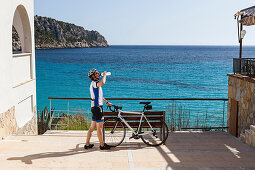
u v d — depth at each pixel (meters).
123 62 96.06
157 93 37.00
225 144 7.12
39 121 11.52
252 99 7.52
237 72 8.88
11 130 7.93
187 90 39.50
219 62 94.69
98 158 5.73
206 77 55.00
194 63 90.62
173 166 5.34
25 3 9.38
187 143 7.13
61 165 5.27
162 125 6.99
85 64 86.62
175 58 118.94
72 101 29.58
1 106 7.22
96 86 6.04
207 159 5.80
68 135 7.85
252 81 7.33
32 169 5.04
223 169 5.22
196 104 26.64
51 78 52.56
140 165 5.36
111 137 6.94
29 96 9.93
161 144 6.92
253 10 8.74
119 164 5.39
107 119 6.84
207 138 7.75
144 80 50.47
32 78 10.25
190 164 5.47
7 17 7.73
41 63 88.75
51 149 6.34
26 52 10.16
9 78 7.86
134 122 6.94
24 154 5.91
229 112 9.09
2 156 5.76
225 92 37.69
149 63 91.50
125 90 39.31
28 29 10.03
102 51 194.75
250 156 6.07
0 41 7.25
